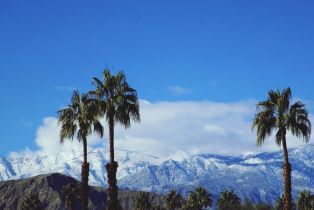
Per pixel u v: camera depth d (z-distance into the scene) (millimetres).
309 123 51312
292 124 50875
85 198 55375
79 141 58438
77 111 58688
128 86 53344
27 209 174500
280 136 51688
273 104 51906
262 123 51531
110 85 53125
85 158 57000
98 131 57250
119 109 52344
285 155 50438
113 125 52281
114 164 50750
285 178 49750
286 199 49250
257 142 51750
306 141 51125
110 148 51562
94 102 53562
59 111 59125
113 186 49875
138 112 52906
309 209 175875
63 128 58500
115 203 49438
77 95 59031
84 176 56031
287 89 51812
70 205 156875
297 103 51812
